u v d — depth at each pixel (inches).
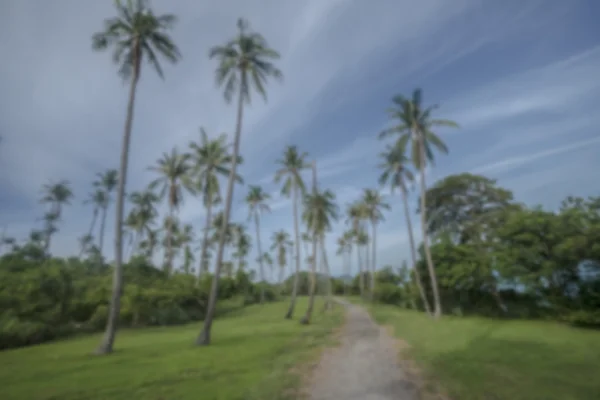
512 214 1131.3
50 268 1147.9
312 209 1477.6
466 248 1269.7
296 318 1343.5
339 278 3769.7
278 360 478.0
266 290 2637.8
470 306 1282.0
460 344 543.8
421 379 350.3
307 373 397.1
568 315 836.0
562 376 340.5
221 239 748.0
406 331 761.0
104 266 1931.6
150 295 1294.3
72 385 374.9
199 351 581.0
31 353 635.5
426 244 1154.7
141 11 736.3
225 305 1884.8
